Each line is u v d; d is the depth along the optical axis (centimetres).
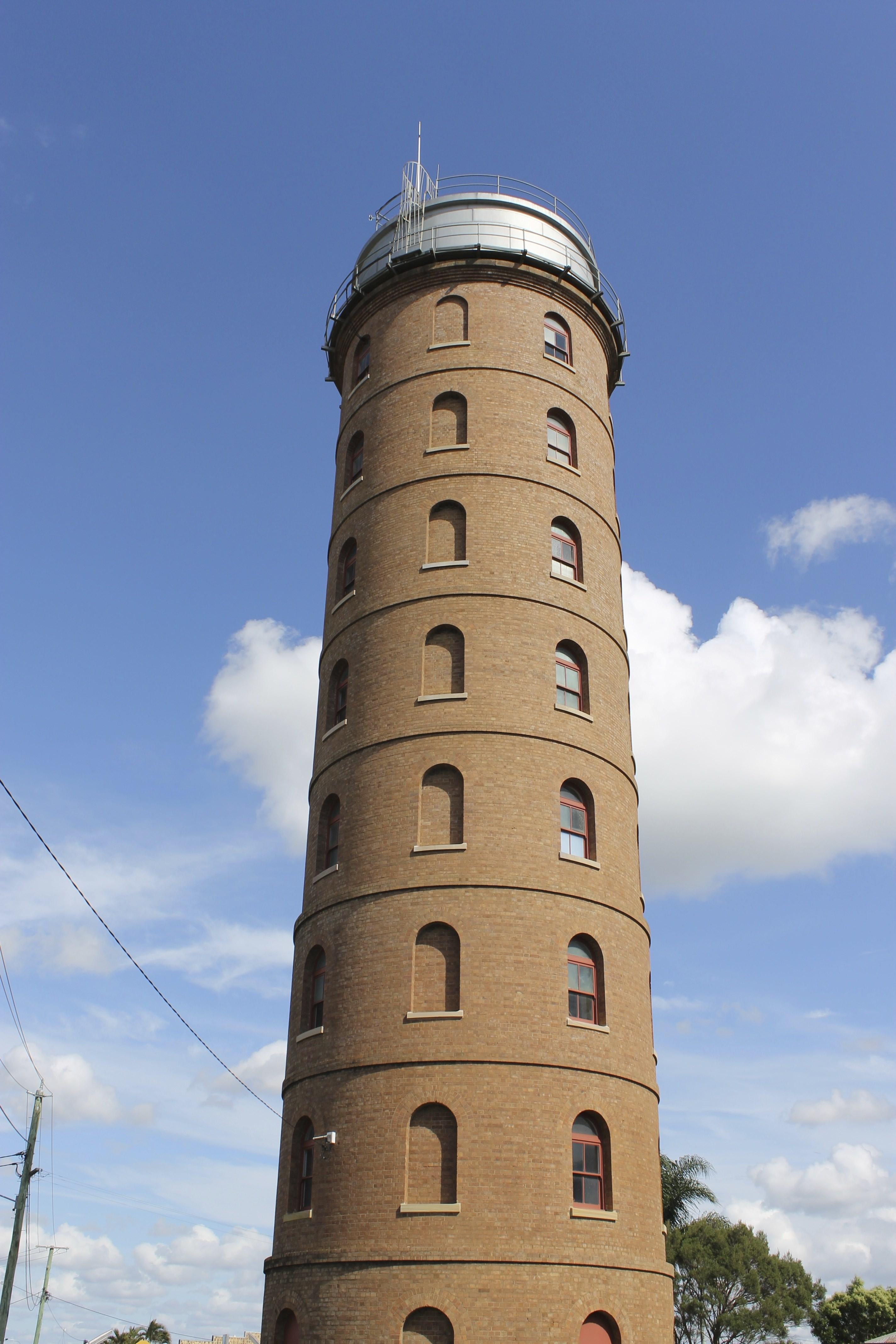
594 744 3070
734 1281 7119
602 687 3206
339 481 3712
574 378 3619
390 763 2952
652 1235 2625
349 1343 2348
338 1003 2747
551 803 2898
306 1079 2750
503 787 2864
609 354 3944
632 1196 2589
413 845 2817
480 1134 2469
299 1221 2588
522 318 3588
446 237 3662
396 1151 2491
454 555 3219
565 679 3153
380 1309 2347
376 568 3275
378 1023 2647
